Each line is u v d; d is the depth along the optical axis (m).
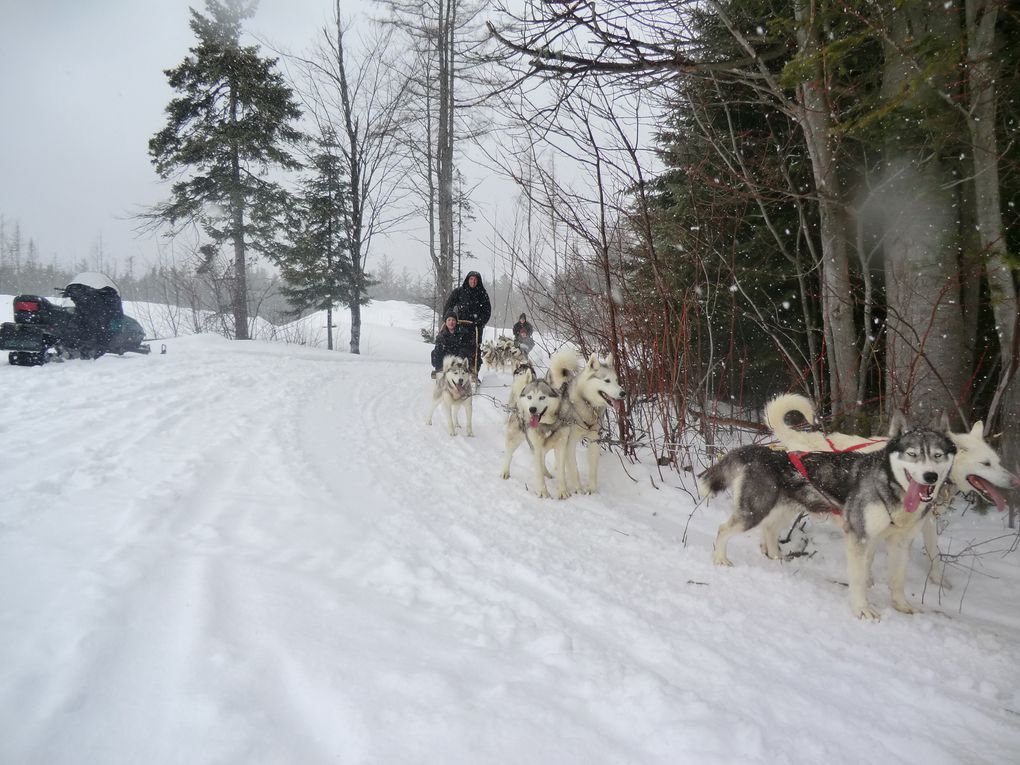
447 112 17.34
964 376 4.88
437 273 19.30
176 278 28.84
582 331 6.88
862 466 3.46
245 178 23.02
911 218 4.77
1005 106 4.59
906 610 3.33
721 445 6.30
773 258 6.99
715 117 6.40
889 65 4.42
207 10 23.17
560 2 4.03
